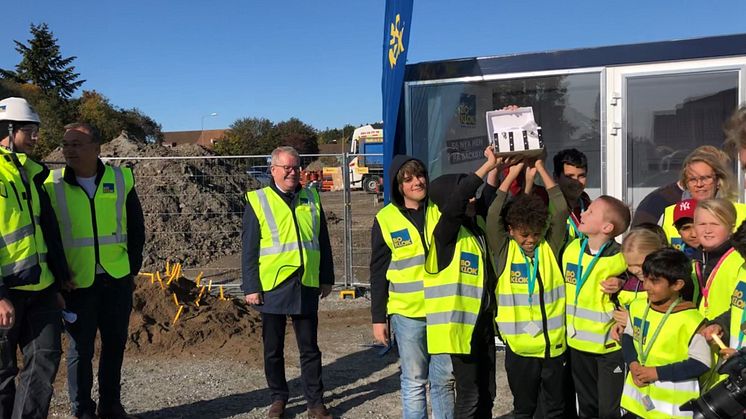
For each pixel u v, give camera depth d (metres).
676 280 2.87
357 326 7.38
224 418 4.60
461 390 3.38
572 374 3.58
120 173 4.43
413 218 3.62
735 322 2.75
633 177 5.36
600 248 3.40
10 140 3.79
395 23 5.27
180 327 6.46
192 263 11.80
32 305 3.69
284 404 4.57
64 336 6.28
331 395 5.10
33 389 3.60
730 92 5.12
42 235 3.75
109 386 4.35
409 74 5.81
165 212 13.30
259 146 60.31
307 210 4.59
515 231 3.32
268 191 4.55
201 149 18.12
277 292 4.40
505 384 5.16
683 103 5.23
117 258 4.29
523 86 5.60
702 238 3.08
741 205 3.45
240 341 6.41
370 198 26.11
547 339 3.34
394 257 3.64
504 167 3.31
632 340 3.09
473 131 5.71
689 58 5.16
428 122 5.79
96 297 4.21
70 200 4.12
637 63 5.29
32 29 57.09
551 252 3.41
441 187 3.57
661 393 2.96
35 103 48.47
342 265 11.38
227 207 14.10
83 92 55.41
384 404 4.86
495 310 3.47
